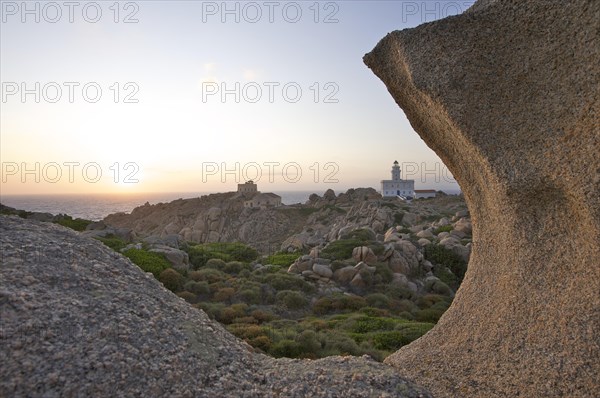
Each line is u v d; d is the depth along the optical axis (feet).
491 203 20.43
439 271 77.25
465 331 20.36
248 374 17.47
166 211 284.82
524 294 17.85
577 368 14.98
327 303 56.03
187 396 14.52
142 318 17.76
